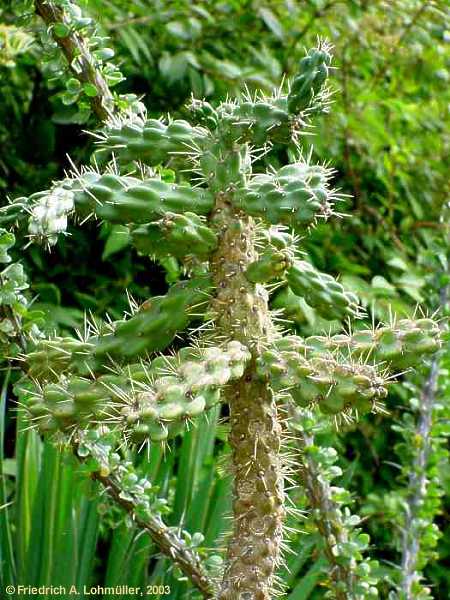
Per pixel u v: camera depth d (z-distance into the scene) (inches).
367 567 48.4
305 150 82.5
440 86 93.6
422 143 91.7
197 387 28.4
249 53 86.0
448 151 91.9
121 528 57.0
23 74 81.1
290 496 50.4
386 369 33.3
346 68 87.5
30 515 61.5
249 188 32.4
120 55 81.4
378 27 86.8
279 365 31.7
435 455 58.7
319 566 55.7
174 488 68.2
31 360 34.2
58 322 72.3
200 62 78.5
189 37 78.2
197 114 33.8
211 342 33.1
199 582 43.3
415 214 92.0
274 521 33.2
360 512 76.8
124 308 81.3
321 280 35.0
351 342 33.6
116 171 36.0
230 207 32.8
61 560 56.1
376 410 34.8
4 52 59.4
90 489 45.2
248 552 32.9
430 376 58.8
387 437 85.1
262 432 32.9
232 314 32.4
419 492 58.2
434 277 62.6
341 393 31.3
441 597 85.0
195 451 60.6
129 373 32.1
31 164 82.8
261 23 86.4
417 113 87.2
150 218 32.4
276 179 32.3
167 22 80.7
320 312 35.4
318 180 33.1
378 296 78.0
